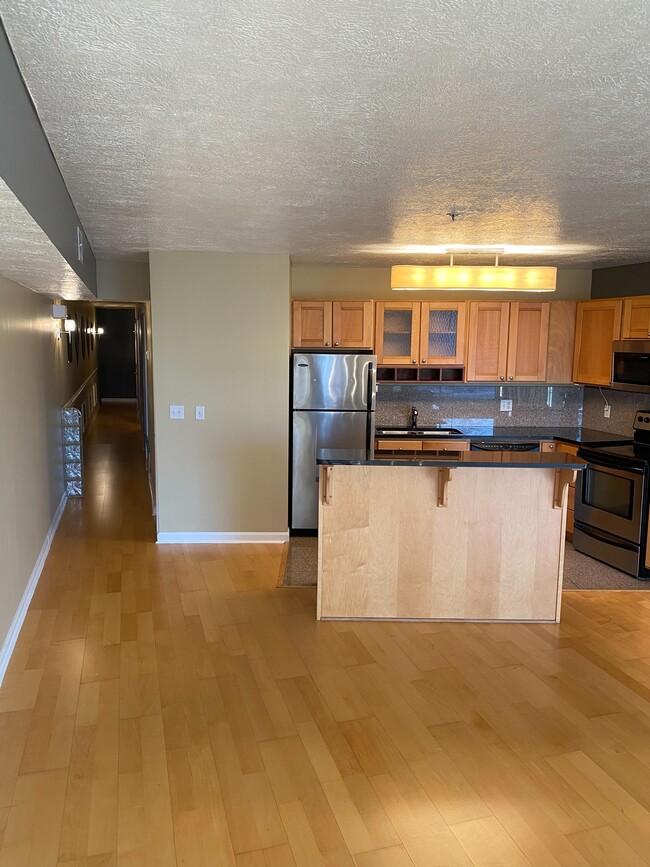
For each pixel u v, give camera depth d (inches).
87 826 92.7
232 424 218.4
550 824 94.1
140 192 124.3
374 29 59.2
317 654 145.1
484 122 85.0
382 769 106.0
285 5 54.8
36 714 120.4
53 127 86.9
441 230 166.2
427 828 93.0
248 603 173.2
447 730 116.9
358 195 126.6
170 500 220.4
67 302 329.7
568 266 246.4
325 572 161.8
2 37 60.4
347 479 159.5
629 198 129.0
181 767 105.9
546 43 61.9
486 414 261.1
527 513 161.0
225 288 211.8
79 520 251.4
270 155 100.2
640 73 68.8
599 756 110.0
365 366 228.2
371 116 82.7
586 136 90.7
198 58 65.7
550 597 163.2
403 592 162.7
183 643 149.6
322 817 95.0
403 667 139.4
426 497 160.2
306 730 116.5
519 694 129.1
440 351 245.8
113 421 552.1
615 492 202.8
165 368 213.8
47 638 151.4
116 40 61.8
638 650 148.6
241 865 86.0
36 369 204.5
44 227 90.0
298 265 245.9
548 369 249.1
